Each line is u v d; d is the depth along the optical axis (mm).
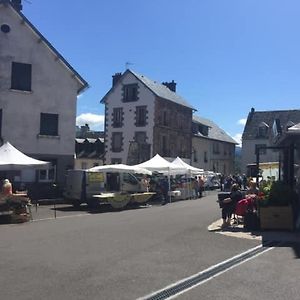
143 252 10914
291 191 15102
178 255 10562
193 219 18375
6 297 7047
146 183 28844
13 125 29141
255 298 7125
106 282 8016
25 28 29703
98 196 23766
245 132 67000
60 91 30797
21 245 11922
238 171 75750
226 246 11859
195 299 7047
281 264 9625
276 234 14023
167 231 14688
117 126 50781
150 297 7125
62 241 12586
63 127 30797
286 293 7418
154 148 48375
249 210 15141
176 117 53250
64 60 30781
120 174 28172
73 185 25156
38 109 29969
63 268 9109
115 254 10641
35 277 8352
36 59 30047
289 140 17453
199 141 59844
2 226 16734
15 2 31297
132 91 50125
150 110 48844
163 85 55500
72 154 30984
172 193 30141
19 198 18438
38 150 29859
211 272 8867
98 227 15859
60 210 23688
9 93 29078
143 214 21109
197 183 34500
